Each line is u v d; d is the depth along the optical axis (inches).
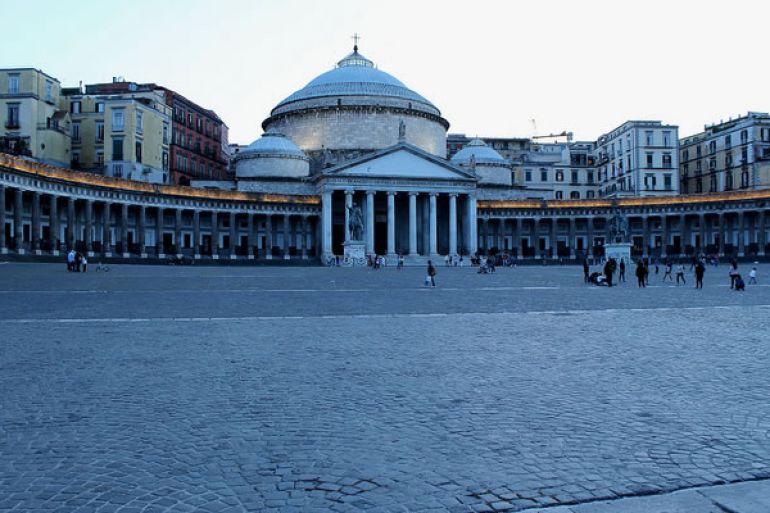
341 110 5034.5
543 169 6023.6
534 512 281.9
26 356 659.4
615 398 480.7
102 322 946.1
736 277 1675.7
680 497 294.0
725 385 520.4
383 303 1289.4
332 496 301.6
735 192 4382.4
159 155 4301.2
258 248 4640.8
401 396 491.2
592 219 4913.9
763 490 300.5
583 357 651.5
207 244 4488.2
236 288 1711.4
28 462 348.2
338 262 3954.2
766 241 4414.4
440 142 5423.2
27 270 2322.8
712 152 5374.0
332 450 366.6
